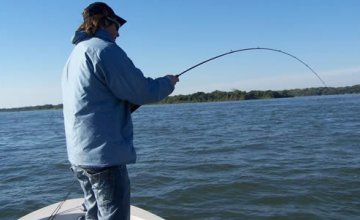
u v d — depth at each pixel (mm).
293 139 17188
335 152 13094
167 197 8789
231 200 8398
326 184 9102
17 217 8234
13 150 19594
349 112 33438
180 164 12359
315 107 46594
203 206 8125
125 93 2557
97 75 2539
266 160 12336
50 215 3984
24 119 65375
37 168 13344
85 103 2572
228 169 11266
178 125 29781
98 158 2557
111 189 2645
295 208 7703
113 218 2676
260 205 7996
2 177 12188
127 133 2695
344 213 7324
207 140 18609
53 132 30203
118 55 2535
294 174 10195
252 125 26203
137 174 11102
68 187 10305
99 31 2697
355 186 8867
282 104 64875
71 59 2730
